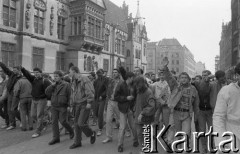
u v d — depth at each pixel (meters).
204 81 6.11
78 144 6.61
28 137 7.73
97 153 6.07
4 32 19.48
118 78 7.32
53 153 6.06
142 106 5.63
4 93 9.06
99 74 8.54
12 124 9.03
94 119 9.77
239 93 2.80
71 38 26.88
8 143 7.00
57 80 6.96
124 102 6.30
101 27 30.48
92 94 6.44
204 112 6.04
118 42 40.34
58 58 25.86
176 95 5.64
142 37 49.72
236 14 42.75
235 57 42.81
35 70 8.15
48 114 9.27
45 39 23.56
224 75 5.91
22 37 20.69
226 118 2.89
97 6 29.09
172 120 6.28
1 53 19.28
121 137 6.25
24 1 20.94
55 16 25.02
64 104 6.96
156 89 6.93
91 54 29.14
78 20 26.95
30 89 8.73
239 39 38.94
